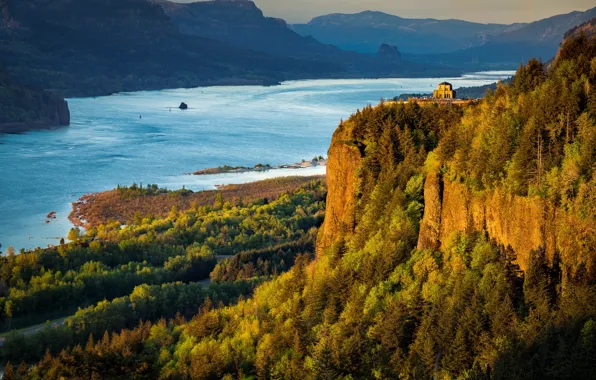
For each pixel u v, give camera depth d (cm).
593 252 9512
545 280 9831
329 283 12925
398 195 12962
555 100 11644
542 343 9125
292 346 12444
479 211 11369
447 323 10175
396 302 11075
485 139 12131
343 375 10844
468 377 9262
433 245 12056
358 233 13475
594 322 8894
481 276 10681
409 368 10094
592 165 10012
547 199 10181
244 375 12538
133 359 13675
